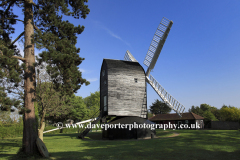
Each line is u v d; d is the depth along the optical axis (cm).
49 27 1759
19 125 4341
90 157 1400
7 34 1781
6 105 1235
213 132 3272
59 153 1608
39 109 3528
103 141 2556
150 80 3619
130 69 3116
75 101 5300
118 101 2912
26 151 1355
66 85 1588
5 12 1700
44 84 2428
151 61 3438
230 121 4897
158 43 3247
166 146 1888
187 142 2128
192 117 5053
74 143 2420
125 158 1345
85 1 1820
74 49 1577
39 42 1438
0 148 2028
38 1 1582
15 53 1773
